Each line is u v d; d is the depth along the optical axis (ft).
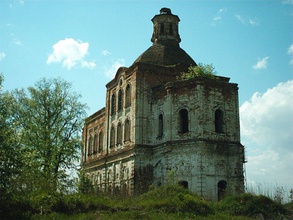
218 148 117.08
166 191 90.84
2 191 67.26
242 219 75.56
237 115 124.77
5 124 72.43
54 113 142.31
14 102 134.51
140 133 133.49
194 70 132.05
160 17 164.25
